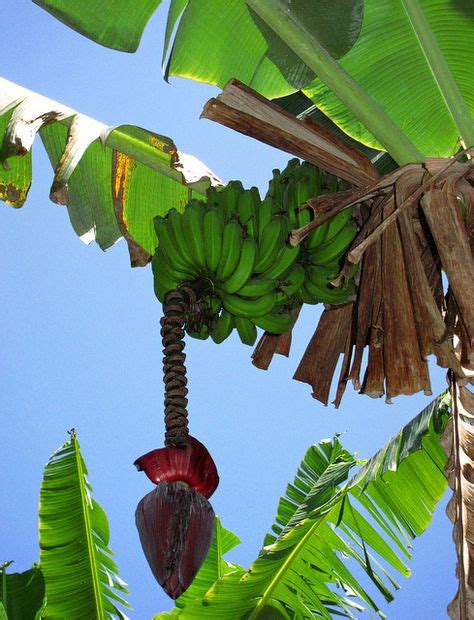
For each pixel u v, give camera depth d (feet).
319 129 7.43
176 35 9.41
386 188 7.40
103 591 11.46
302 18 7.98
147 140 9.04
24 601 10.10
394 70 9.14
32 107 8.16
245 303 7.50
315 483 12.51
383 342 7.15
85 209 9.97
